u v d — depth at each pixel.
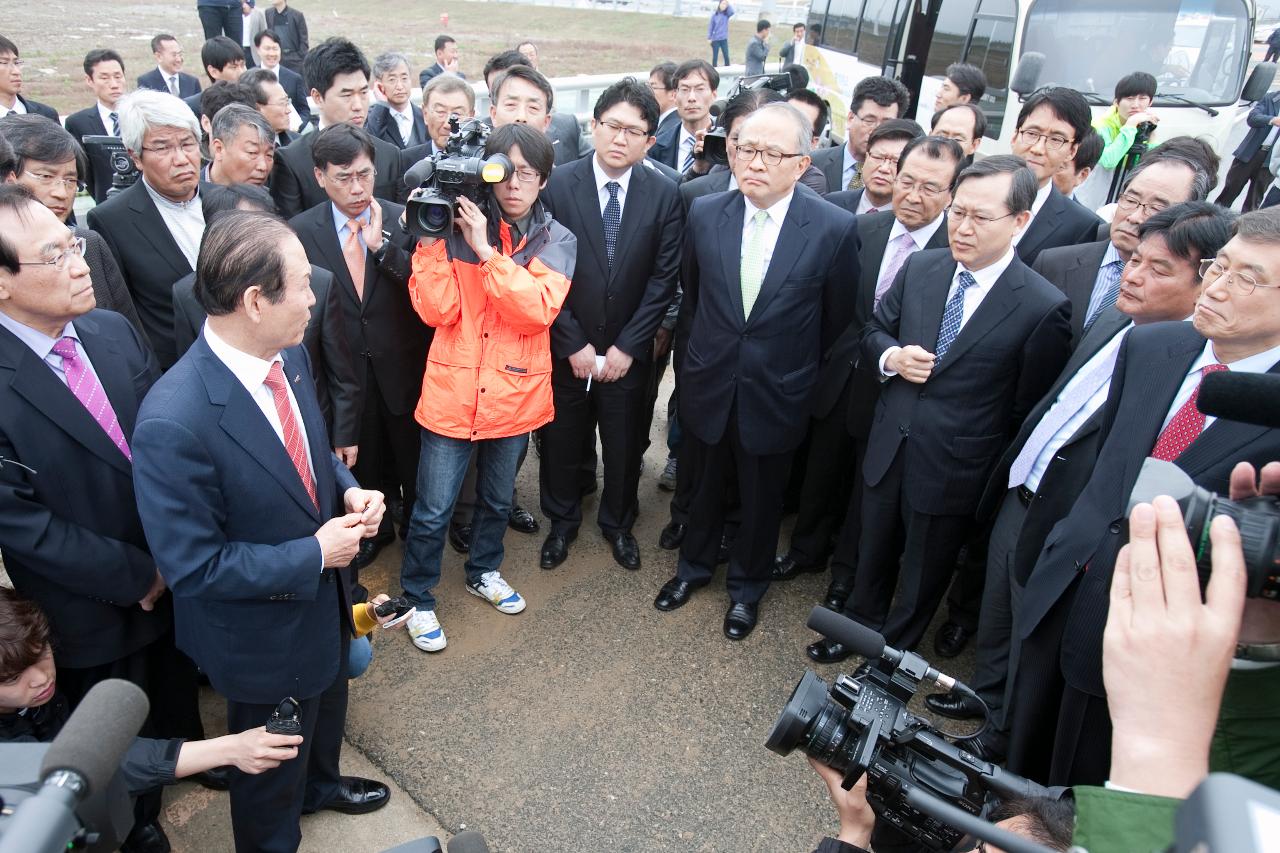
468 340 2.93
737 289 3.01
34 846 0.63
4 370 1.94
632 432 3.59
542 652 3.19
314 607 2.01
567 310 3.40
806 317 3.02
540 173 2.86
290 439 1.96
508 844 2.45
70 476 2.04
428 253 2.87
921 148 3.12
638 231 3.32
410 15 27.11
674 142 5.60
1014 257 2.74
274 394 1.95
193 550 1.75
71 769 0.71
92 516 2.09
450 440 3.02
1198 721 0.71
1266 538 0.83
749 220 3.04
